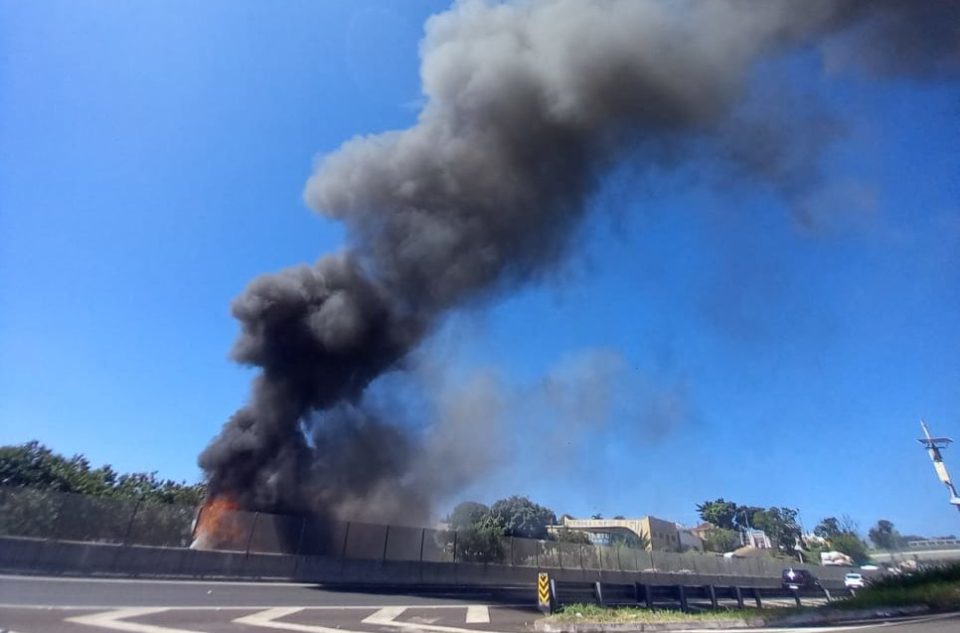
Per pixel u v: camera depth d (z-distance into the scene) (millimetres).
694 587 15336
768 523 92062
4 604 10328
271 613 11555
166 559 19109
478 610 13883
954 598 13758
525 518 55281
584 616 11414
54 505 18484
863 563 62969
